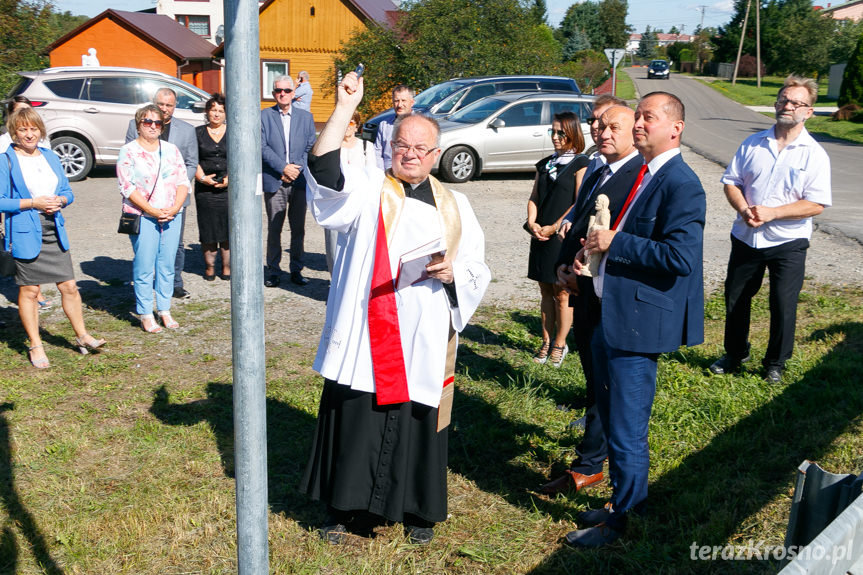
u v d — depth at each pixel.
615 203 3.60
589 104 15.04
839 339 5.94
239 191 1.84
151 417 4.71
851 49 61.75
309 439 4.44
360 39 23.77
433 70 22.39
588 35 90.12
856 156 20.03
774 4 70.06
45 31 24.41
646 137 3.25
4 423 4.55
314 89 28.59
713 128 27.83
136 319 6.61
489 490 3.95
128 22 29.08
